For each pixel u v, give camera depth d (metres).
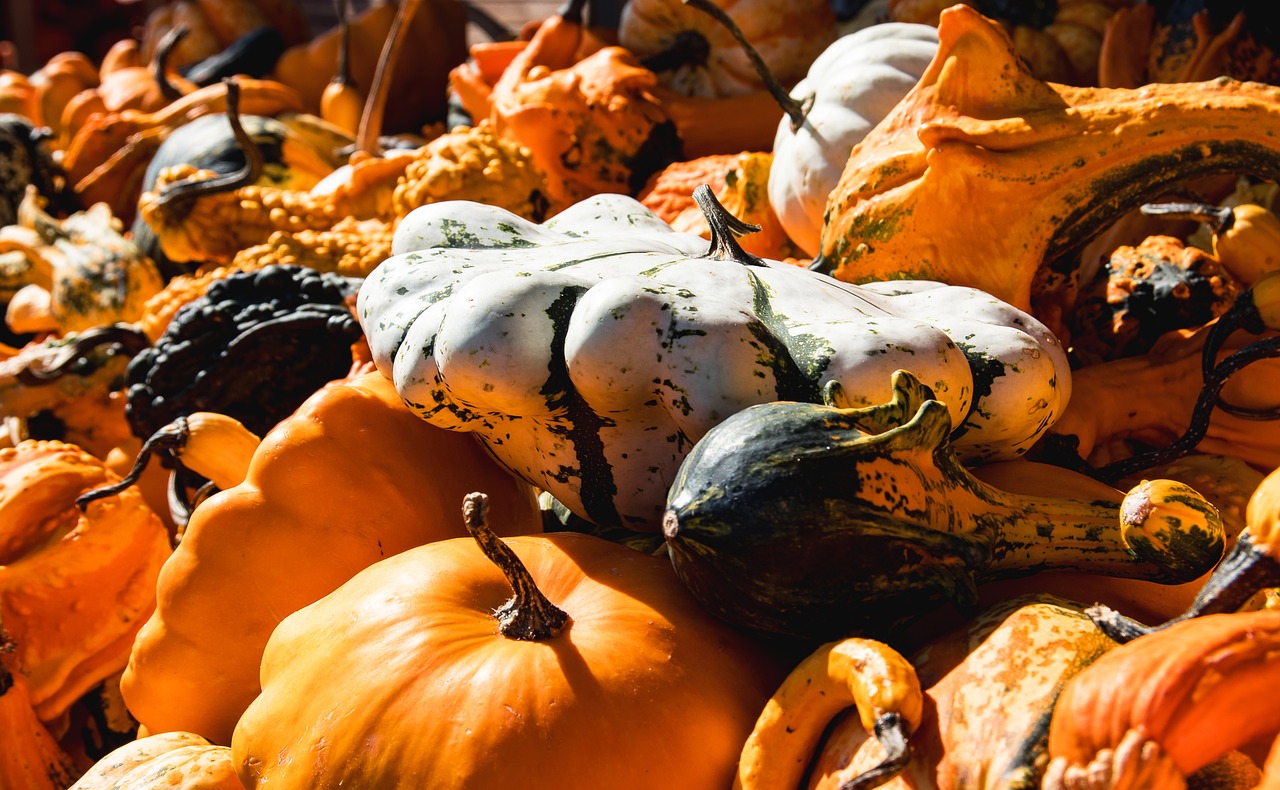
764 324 0.59
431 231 0.67
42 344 0.94
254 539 0.63
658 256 0.64
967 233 0.68
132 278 1.00
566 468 0.62
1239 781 0.52
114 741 0.75
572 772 0.55
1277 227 0.71
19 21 2.36
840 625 0.56
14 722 0.71
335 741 0.56
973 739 0.52
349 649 0.58
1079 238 0.68
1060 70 0.94
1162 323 0.73
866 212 0.69
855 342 0.58
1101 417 0.68
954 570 0.56
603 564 0.60
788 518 0.54
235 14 1.59
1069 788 0.49
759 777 0.55
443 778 0.55
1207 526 0.56
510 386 0.59
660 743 0.55
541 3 2.20
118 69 1.56
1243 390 0.67
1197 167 0.67
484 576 0.59
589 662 0.56
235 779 0.61
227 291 0.78
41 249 1.05
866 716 0.52
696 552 0.55
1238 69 0.85
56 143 1.48
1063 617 0.54
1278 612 0.51
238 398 0.76
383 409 0.65
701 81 1.02
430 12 1.37
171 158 1.09
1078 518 0.59
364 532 0.64
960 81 0.68
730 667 0.57
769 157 0.85
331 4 2.25
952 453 0.58
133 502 0.76
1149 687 0.50
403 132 1.37
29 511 0.75
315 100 1.41
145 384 0.76
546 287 0.60
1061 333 0.72
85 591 0.74
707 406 0.57
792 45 1.00
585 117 0.93
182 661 0.63
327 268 0.87
